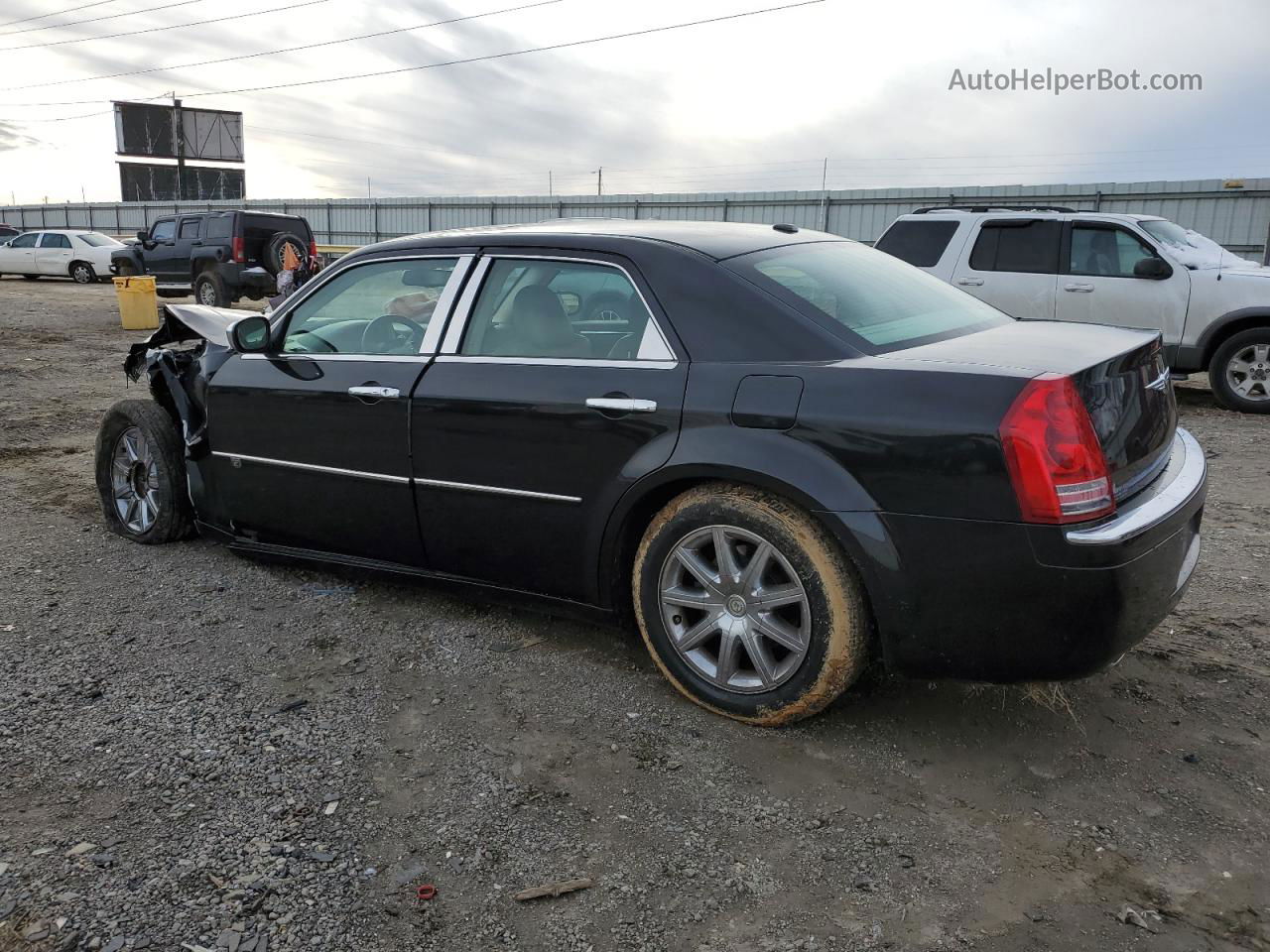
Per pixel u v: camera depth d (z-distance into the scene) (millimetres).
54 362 11844
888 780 2838
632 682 3453
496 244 3668
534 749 3008
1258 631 3881
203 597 4258
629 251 3338
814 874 2434
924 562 2701
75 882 2363
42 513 5582
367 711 3244
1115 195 23734
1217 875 2424
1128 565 2578
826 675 2918
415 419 3643
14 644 3744
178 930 2205
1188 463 3170
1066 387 2600
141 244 21438
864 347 2969
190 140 64188
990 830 2607
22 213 54531
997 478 2578
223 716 3197
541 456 3350
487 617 4039
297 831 2580
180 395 4578
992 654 2711
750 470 2896
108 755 2949
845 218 28781
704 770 2893
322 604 4184
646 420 3111
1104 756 2969
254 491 4305
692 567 3137
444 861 2471
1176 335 9281
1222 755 2973
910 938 2209
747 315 3072
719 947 2186
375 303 3971
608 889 2375
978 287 9945
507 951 2168
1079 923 2256
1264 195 21734
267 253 19859
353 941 2188
